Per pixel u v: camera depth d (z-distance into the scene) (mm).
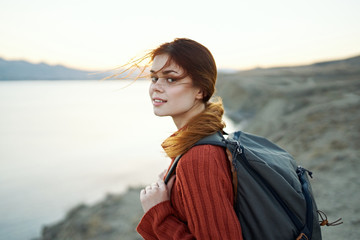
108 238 7953
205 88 1086
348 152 6516
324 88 27688
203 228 865
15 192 16828
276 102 28500
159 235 1003
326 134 9359
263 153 1092
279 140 12352
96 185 16938
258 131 19750
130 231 7980
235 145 954
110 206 10539
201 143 965
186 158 936
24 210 13633
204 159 907
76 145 33812
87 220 9750
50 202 14562
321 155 6949
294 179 1037
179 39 1092
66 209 13141
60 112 78000
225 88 66938
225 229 850
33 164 25219
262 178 959
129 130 43406
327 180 5129
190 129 1014
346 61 107250
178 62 1037
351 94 19766
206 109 1115
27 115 72062
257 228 930
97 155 26859
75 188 16703
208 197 869
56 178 19656
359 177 4918
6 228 11406
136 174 18391
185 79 1055
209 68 1080
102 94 175500
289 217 953
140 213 9312
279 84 51156
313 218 1006
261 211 927
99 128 47719
